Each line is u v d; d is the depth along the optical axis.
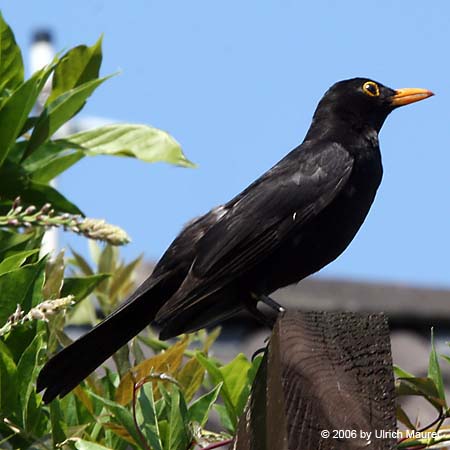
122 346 9.26
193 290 9.58
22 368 8.24
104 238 7.84
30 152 9.55
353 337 7.36
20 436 8.31
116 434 8.63
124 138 9.77
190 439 8.10
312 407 7.14
